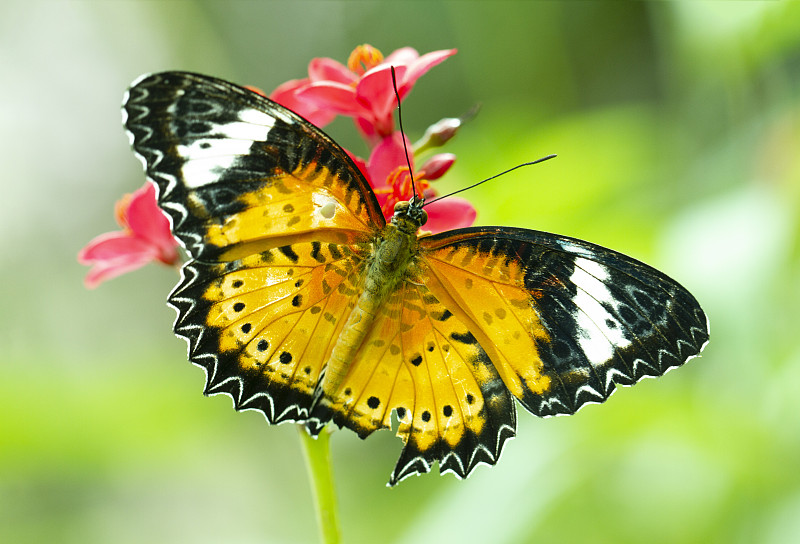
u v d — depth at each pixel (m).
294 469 0.74
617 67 0.89
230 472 0.72
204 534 0.72
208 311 0.45
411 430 0.45
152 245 0.48
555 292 0.45
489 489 0.49
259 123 0.44
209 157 0.44
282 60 1.07
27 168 0.96
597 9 0.88
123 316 0.93
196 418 0.60
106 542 0.70
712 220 0.50
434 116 0.99
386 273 0.45
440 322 0.45
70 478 0.65
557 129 0.53
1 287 0.89
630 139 0.53
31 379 0.56
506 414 0.45
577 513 0.53
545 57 0.61
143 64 0.98
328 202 0.45
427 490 0.56
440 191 0.54
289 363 0.45
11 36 0.96
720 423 0.50
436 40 0.99
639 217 0.53
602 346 0.45
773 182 0.50
